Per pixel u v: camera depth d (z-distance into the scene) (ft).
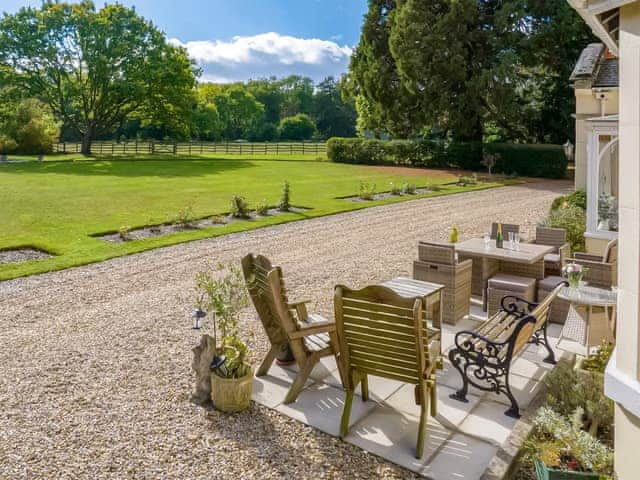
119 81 123.34
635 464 8.50
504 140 109.60
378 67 106.11
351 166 104.12
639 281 8.39
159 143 158.71
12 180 71.72
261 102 308.19
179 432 12.16
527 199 59.98
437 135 111.24
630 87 8.46
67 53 122.93
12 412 13.12
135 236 38.27
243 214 47.21
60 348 17.69
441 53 92.17
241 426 12.47
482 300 22.36
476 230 40.91
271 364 15.72
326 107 292.61
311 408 13.39
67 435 12.01
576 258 20.95
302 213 49.14
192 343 18.15
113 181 72.43
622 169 8.72
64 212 47.06
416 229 41.70
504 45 91.97
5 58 118.32
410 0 93.61
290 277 27.61
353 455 11.26
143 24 125.18
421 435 11.28
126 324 20.22
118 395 14.11
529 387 14.47
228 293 14.40
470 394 14.11
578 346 17.11
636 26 8.32
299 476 10.47
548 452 10.09
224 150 158.10
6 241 34.91
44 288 25.43
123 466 10.77
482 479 10.05
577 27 87.56
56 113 133.59
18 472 10.52
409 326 10.97
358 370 12.26
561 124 98.02
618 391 8.74
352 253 33.42
